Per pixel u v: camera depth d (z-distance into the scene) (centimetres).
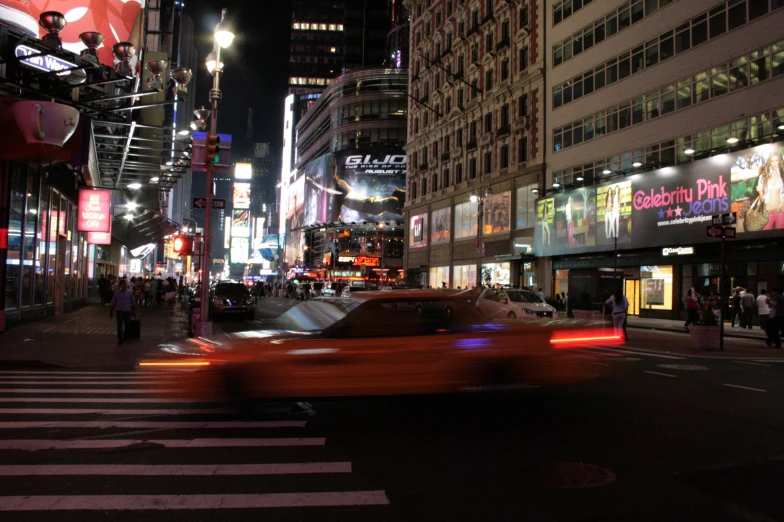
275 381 691
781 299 1656
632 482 482
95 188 2542
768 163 2330
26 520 404
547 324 808
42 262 2123
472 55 4834
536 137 3972
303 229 10738
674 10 2909
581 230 3416
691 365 1199
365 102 9112
